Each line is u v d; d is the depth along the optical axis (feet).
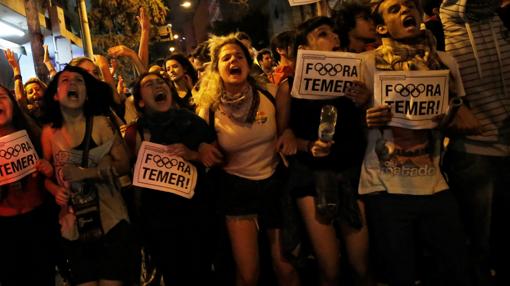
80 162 12.56
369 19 13.14
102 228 12.40
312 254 13.55
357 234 12.19
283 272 13.30
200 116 13.32
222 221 13.35
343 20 13.32
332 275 12.46
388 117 10.94
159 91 13.41
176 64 19.12
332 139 11.49
